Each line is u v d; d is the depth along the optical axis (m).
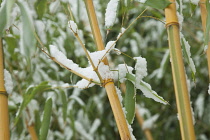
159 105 2.55
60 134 2.26
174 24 1.16
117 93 1.15
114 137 2.60
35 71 2.05
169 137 2.56
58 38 2.00
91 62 1.09
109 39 2.51
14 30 1.53
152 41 2.61
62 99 1.48
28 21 0.90
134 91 1.18
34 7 1.06
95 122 2.35
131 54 2.52
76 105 2.56
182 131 1.11
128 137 1.09
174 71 1.14
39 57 2.01
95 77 1.16
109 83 1.12
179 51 1.14
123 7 1.28
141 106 2.51
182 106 1.12
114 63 2.47
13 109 1.76
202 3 1.25
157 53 2.61
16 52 1.83
